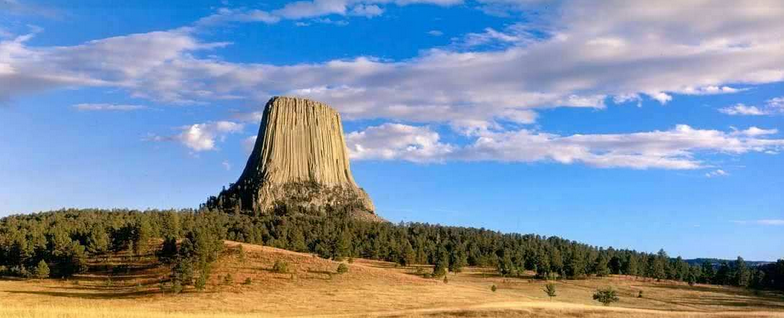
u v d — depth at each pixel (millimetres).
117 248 160750
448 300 116438
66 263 148500
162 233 177625
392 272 149875
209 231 166375
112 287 134250
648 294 177250
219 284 129500
